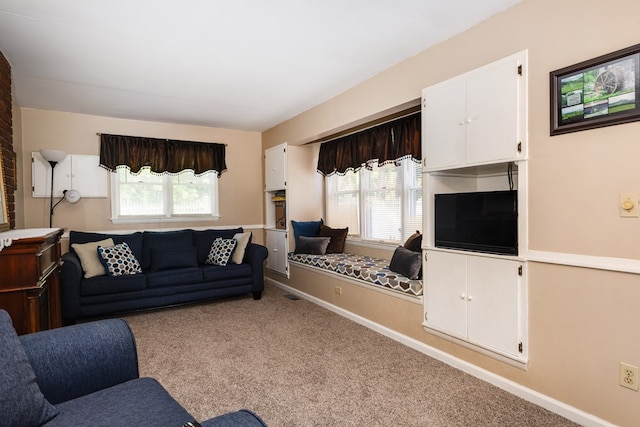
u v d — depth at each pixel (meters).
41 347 1.39
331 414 2.05
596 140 1.87
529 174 2.15
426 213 2.84
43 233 2.44
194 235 4.83
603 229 1.85
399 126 3.78
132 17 2.30
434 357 2.78
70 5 2.15
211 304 4.35
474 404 2.14
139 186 4.93
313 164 5.20
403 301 3.09
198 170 5.22
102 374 1.49
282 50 2.81
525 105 2.15
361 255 4.63
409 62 2.97
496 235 2.36
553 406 2.04
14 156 3.59
